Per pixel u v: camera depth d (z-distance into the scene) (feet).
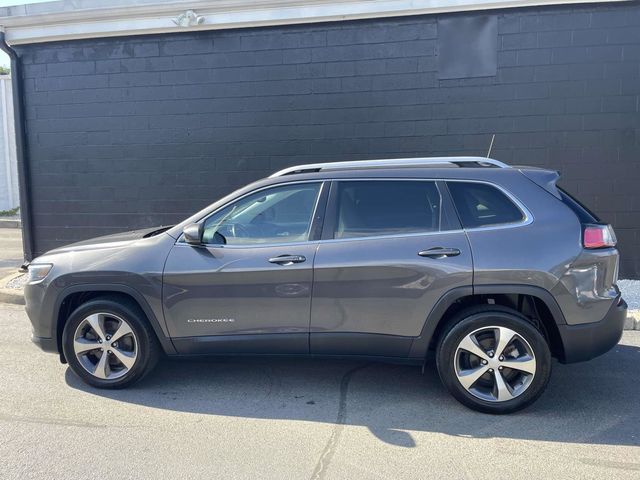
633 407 13.84
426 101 26.94
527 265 12.94
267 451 11.69
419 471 10.89
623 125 25.66
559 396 14.52
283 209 14.33
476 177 13.82
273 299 13.80
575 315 13.03
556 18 25.57
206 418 13.29
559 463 11.16
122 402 14.19
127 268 14.33
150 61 29.22
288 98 28.09
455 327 13.29
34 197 31.40
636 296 23.45
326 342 13.84
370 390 14.94
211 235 14.40
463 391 13.38
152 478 10.67
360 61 27.25
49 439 12.21
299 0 26.81
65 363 16.01
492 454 11.53
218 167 29.12
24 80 30.76
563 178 26.27
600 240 13.14
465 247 13.21
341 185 14.20
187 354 14.51
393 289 13.37
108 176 30.37
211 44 28.50
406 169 14.20
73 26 29.43
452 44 26.43
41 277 15.03
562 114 25.99
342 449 11.78
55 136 30.76
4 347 18.71
